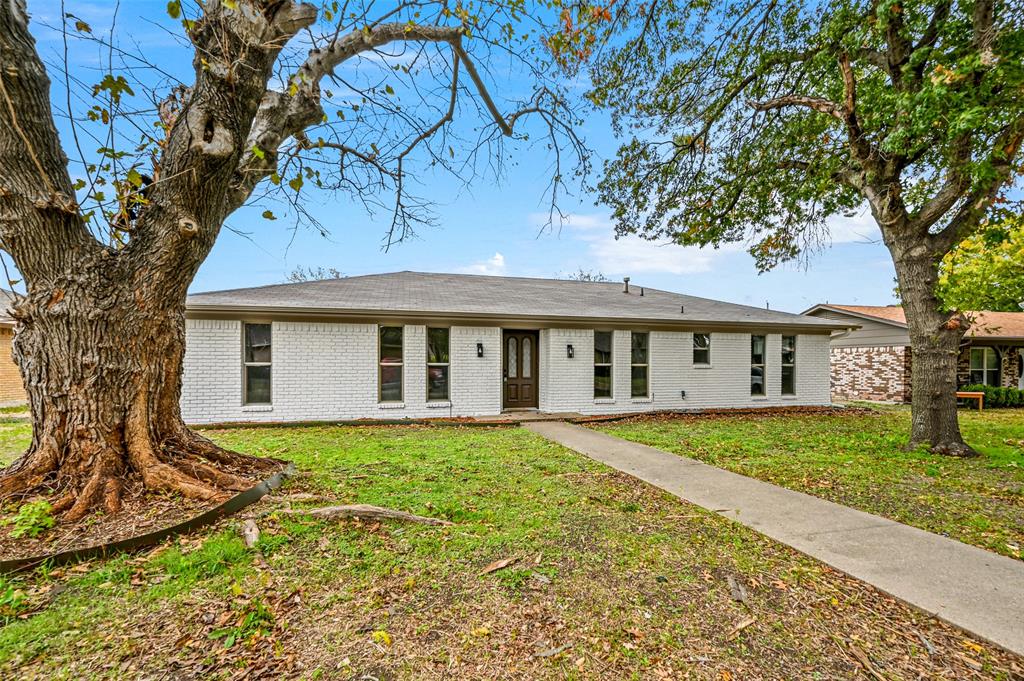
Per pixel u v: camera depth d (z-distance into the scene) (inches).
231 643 89.0
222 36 152.6
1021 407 576.7
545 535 142.8
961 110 214.4
